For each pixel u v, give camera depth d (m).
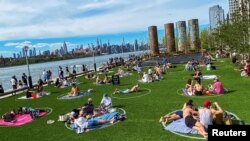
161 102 21.30
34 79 62.62
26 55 38.28
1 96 33.44
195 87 22.77
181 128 14.00
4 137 16.42
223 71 37.00
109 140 13.89
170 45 114.81
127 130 15.10
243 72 30.92
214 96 21.61
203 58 54.59
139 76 39.81
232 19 42.69
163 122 15.52
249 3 37.94
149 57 82.81
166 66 47.28
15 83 36.00
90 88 32.59
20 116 20.80
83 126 15.66
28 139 15.51
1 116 22.11
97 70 60.06
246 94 21.08
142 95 24.95
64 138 14.92
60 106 23.72
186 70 41.78
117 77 33.47
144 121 16.52
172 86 28.48
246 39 37.84
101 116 17.50
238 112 16.38
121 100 23.59
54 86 37.50
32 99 29.11
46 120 19.23
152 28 110.12
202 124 13.25
